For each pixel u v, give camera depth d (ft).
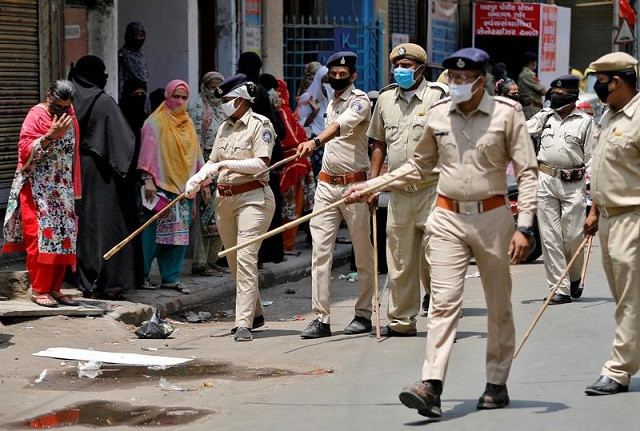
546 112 48.62
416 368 35.63
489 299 29.55
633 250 30.81
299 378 34.81
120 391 33.40
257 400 31.99
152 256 49.34
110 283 45.80
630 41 112.78
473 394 31.78
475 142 28.73
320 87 65.82
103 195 45.55
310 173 62.95
